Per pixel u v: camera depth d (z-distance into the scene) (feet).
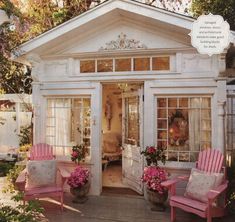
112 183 23.08
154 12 17.12
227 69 20.45
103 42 19.42
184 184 18.21
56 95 20.57
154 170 17.22
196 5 25.67
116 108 33.99
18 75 31.60
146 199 19.01
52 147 20.61
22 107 30.07
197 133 18.44
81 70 20.17
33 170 18.02
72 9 29.84
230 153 18.49
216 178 15.26
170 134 18.84
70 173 18.49
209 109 18.26
